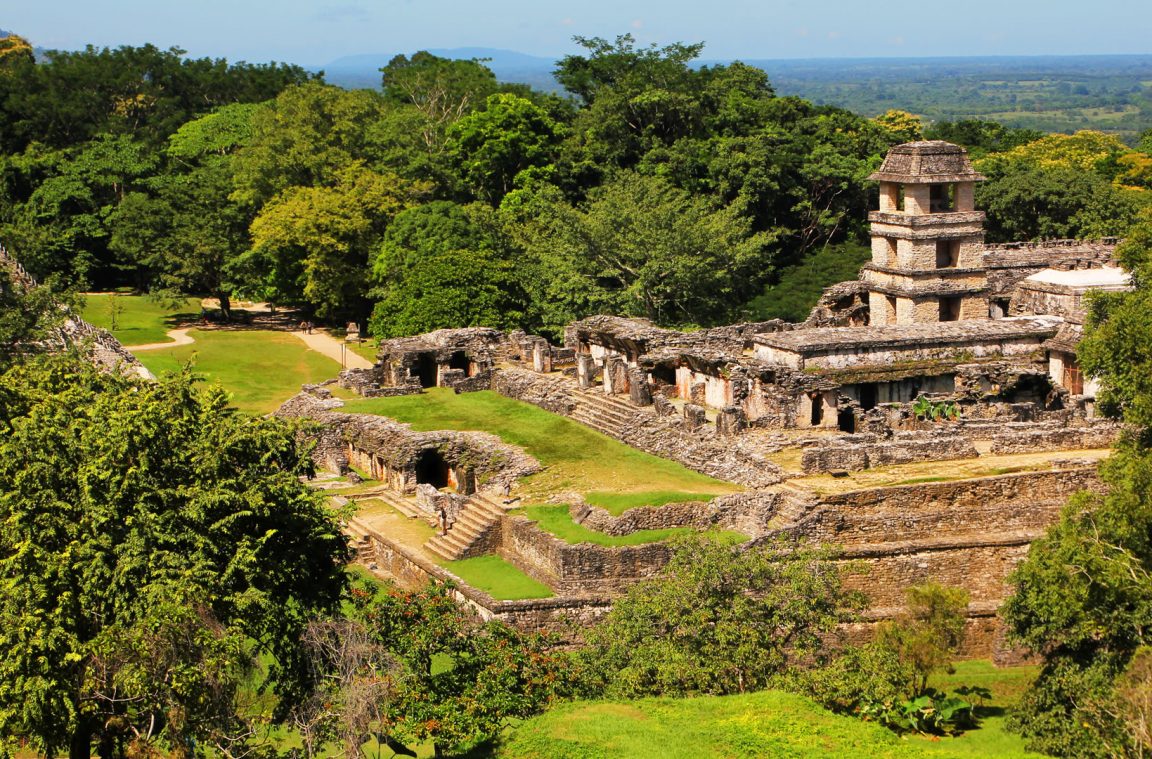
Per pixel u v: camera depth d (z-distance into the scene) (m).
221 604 43.41
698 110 148.62
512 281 106.38
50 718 40.03
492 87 181.75
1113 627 48.00
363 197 125.06
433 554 64.94
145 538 42.34
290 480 46.75
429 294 102.50
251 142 143.50
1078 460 63.41
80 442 44.19
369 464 78.38
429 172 140.25
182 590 40.66
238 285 130.25
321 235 120.75
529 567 62.00
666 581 52.41
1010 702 54.12
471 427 78.31
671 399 80.12
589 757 43.53
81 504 42.84
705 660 49.97
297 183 133.38
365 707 42.91
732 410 70.25
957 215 88.62
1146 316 57.75
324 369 110.31
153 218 132.25
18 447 43.81
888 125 185.38
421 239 116.06
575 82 166.75
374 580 65.44
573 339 90.38
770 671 50.72
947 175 88.25
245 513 43.75
